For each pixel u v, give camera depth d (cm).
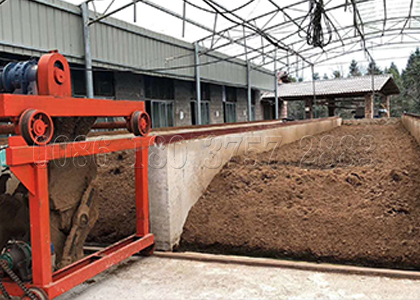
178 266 359
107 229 453
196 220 441
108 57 1141
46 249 255
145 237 369
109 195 494
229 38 1606
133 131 357
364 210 402
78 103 285
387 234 367
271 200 451
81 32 1023
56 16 946
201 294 297
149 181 405
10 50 837
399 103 4353
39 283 254
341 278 315
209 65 1775
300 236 390
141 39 1297
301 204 435
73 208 331
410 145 802
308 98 3108
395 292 285
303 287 302
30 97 246
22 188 317
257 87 2339
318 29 900
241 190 482
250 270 343
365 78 2991
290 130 898
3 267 248
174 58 1499
